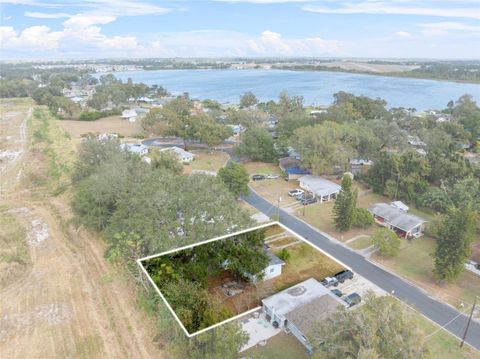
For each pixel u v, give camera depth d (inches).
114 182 1301.7
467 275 1156.5
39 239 1375.5
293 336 813.9
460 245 1040.2
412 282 1109.1
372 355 571.8
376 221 1502.2
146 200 1021.2
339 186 1786.4
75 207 1373.0
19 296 1040.2
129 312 962.7
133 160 1535.4
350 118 2972.4
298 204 1676.9
